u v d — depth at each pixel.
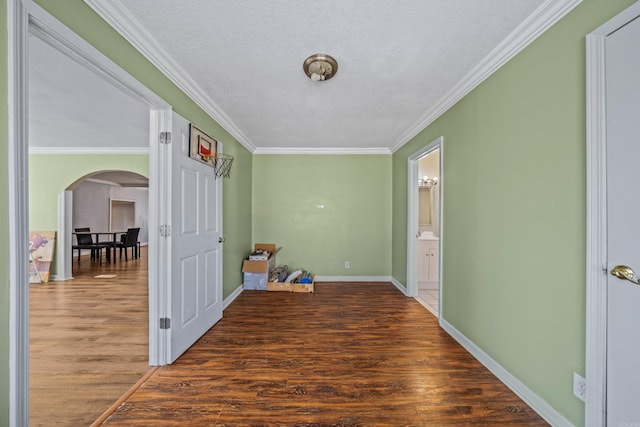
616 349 1.27
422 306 3.62
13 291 1.08
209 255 2.86
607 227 1.30
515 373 1.88
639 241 1.18
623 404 1.25
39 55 2.04
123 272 5.76
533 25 1.66
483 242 2.23
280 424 1.60
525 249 1.79
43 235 5.00
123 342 2.58
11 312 1.08
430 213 5.59
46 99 2.85
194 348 2.47
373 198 4.97
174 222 2.22
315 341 2.61
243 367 2.17
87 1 1.45
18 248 1.08
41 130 3.95
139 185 10.23
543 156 1.66
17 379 1.09
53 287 4.53
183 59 2.13
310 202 4.97
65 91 2.67
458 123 2.62
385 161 4.97
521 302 1.82
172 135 2.18
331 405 1.75
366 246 4.97
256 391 1.88
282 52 2.03
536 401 1.69
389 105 2.97
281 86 2.56
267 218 4.96
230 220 3.74
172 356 2.21
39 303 3.70
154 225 2.18
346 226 4.97
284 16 1.66
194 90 2.56
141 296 4.01
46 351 2.41
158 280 2.18
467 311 2.46
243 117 3.37
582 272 1.42
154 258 2.18
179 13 1.63
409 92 2.66
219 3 1.56
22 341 1.11
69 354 2.36
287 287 4.30
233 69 2.27
